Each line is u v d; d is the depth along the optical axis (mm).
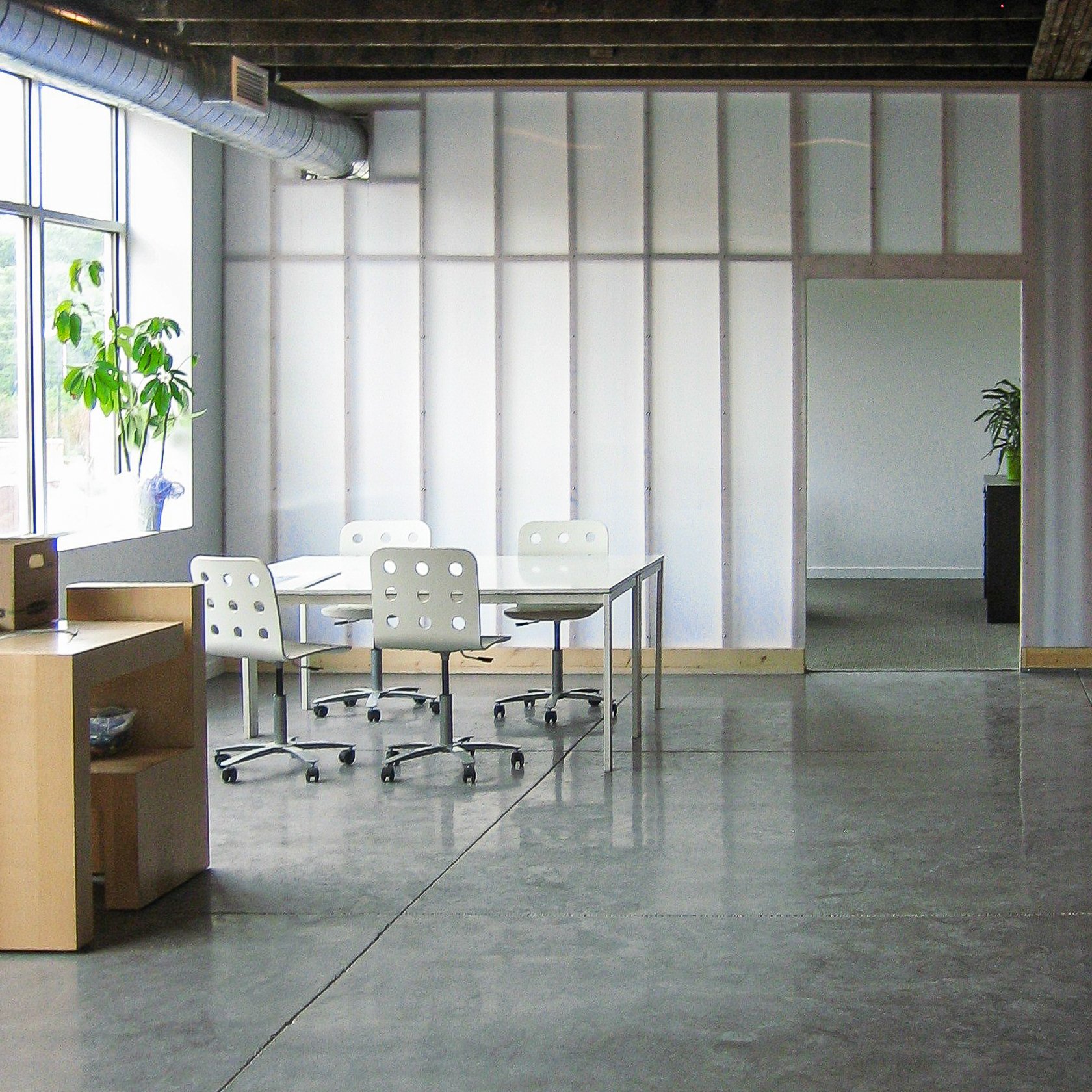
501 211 9289
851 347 14352
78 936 4266
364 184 9359
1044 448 9195
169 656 4848
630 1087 3359
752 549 9305
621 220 9250
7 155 7500
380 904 4695
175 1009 3842
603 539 7965
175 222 8852
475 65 8633
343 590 6586
